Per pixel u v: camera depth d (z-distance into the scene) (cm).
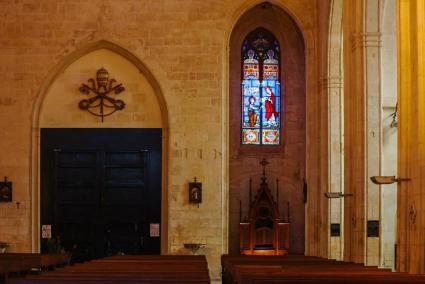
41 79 3991
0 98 3988
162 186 4025
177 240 3922
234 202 4328
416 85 2391
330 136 3850
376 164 3031
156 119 4034
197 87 3962
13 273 2484
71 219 4053
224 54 3972
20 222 3978
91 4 3994
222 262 2969
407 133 2458
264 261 2567
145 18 3988
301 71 4369
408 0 2458
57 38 3994
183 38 3975
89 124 4050
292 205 4322
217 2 3978
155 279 1590
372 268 2084
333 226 3803
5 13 4003
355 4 3077
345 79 3161
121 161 4059
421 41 2372
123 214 4050
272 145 4369
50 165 4041
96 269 1983
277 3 3991
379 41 3052
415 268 2361
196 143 3950
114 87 4034
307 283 1517
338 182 3844
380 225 3017
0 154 3984
